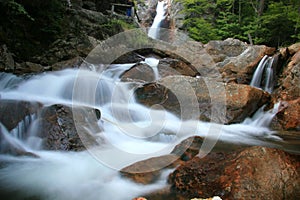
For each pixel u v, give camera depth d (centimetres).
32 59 683
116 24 1034
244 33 1241
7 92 487
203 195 237
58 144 346
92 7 1173
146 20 2139
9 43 655
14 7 614
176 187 256
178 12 1764
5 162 327
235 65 848
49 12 773
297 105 556
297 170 249
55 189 269
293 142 450
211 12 1524
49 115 379
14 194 262
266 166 245
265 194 224
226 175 248
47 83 535
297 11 1119
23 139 364
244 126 533
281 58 784
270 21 1153
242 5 1419
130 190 261
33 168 312
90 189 268
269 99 611
